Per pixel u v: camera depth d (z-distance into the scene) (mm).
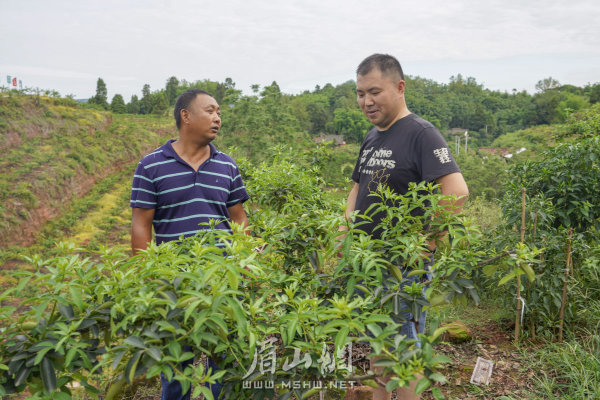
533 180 4594
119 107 82500
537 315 3701
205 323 1314
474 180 23875
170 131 58156
